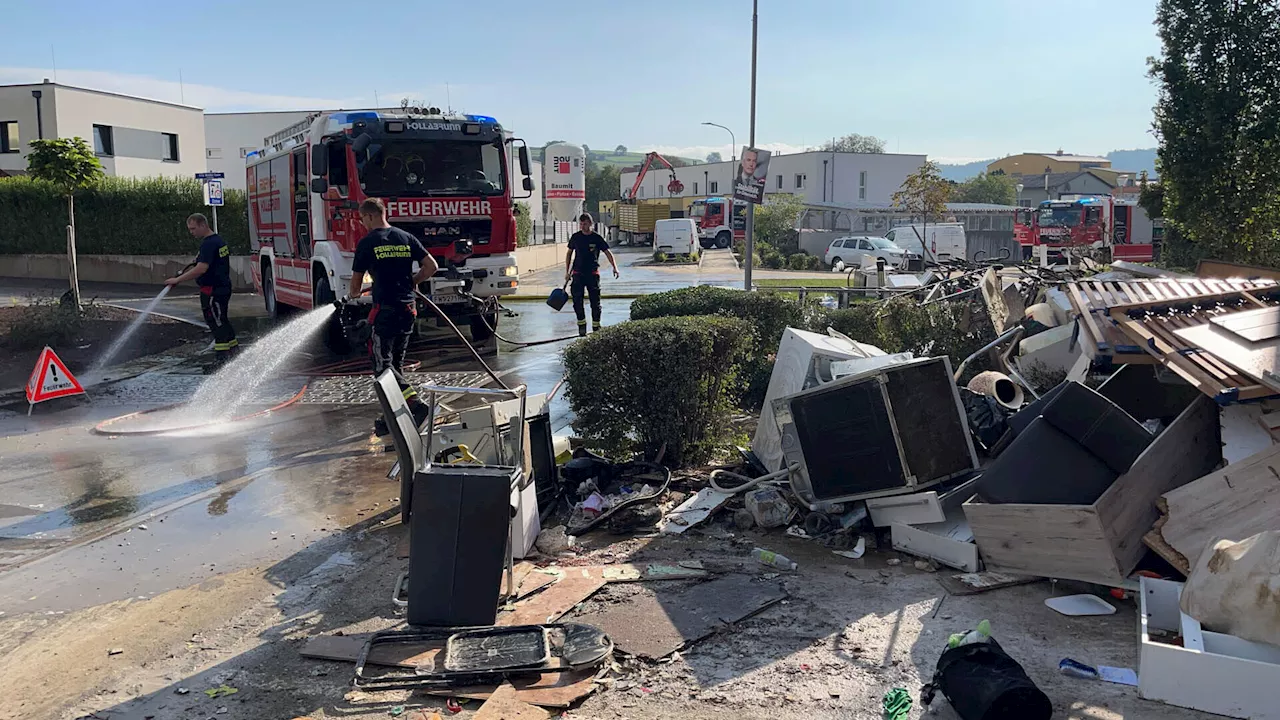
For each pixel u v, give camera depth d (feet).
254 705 12.46
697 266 128.88
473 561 14.11
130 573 17.46
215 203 61.77
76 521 20.54
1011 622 13.99
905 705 11.74
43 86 104.47
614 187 387.14
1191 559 13.91
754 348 30.22
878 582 15.87
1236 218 43.39
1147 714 11.32
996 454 18.97
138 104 115.75
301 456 25.68
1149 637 12.76
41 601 16.22
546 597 15.39
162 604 15.94
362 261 25.72
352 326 39.86
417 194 39.04
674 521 18.97
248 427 29.22
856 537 17.92
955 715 11.60
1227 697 11.13
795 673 12.84
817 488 18.13
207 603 15.92
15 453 26.35
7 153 107.65
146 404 32.89
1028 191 282.77
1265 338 16.78
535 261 111.14
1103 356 18.02
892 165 219.41
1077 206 117.50
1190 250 64.18
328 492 22.33
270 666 13.55
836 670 12.88
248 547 18.72
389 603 15.61
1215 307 19.24
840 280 94.53
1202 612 12.27
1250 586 11.75
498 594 14.16
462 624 14.07
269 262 56.29
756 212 172.14
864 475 17.53
